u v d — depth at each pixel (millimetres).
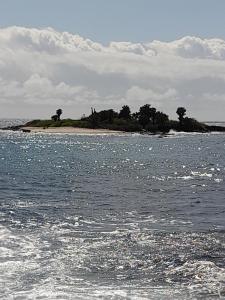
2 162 79500
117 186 47438
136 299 14984
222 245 22156
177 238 23656
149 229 26000
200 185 48812
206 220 29219
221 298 15133
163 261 19328
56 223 27344
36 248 21203
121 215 30750
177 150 120938
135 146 137500
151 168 69875
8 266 18328
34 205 34281
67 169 67250
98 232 25016
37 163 77938
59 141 162625
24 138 183625
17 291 15617
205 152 113625
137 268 18391
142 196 40188
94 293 15508
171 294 15461
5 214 29938
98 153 106375
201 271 17812
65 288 15984
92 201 36875
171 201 37406
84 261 19297
